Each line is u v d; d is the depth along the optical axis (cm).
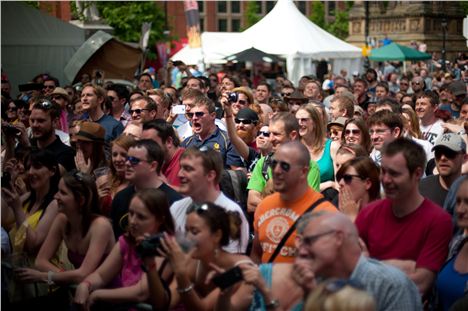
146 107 1176
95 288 695
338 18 7312
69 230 743
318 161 978
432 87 2805
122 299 678
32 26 2794
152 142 769
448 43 6216
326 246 529
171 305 639
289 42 2534
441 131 1267
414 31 6378
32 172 838
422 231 632
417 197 640
